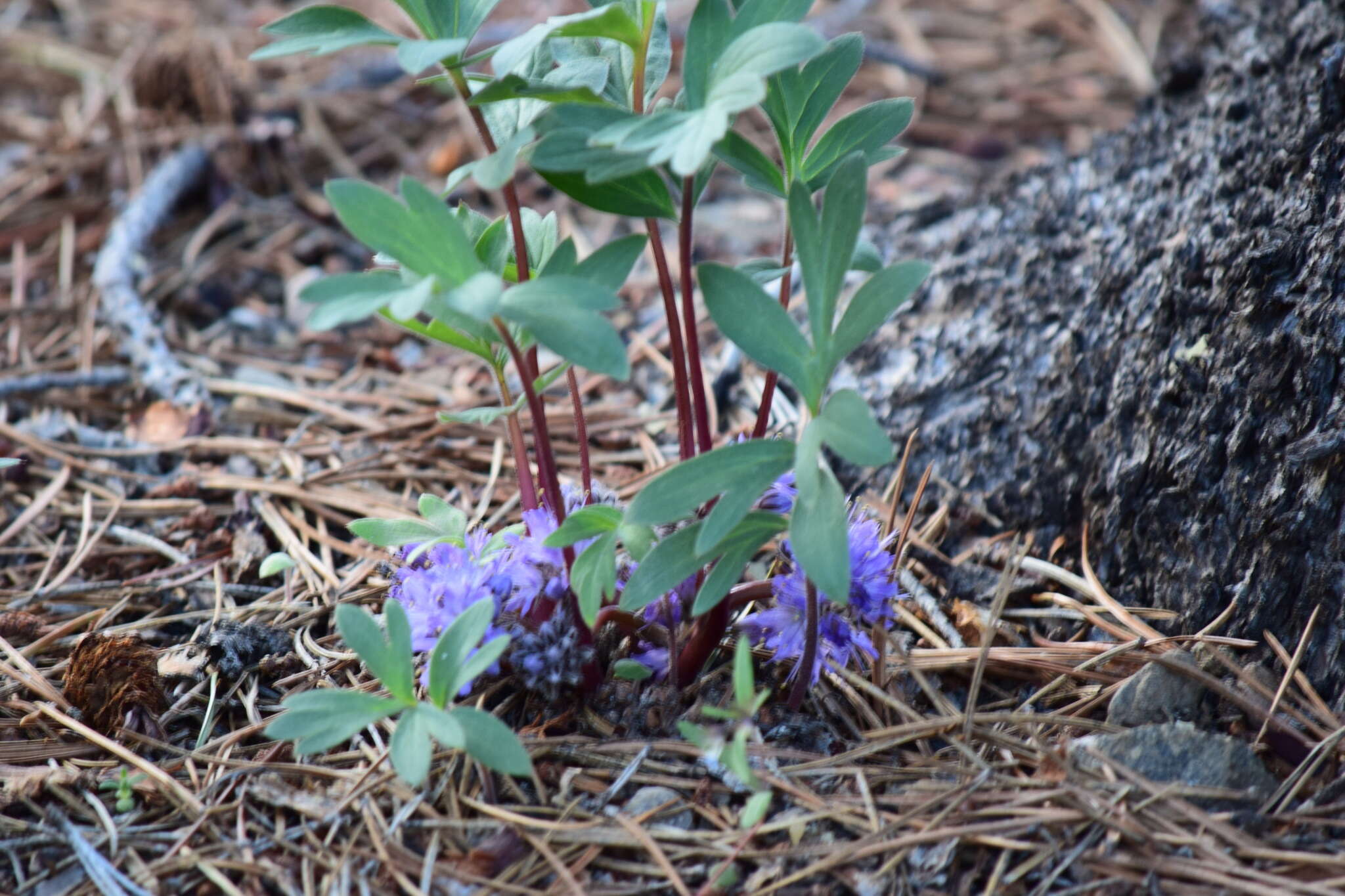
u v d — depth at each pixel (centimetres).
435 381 140
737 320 115
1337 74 126
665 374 139
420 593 119
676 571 116
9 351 141
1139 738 118
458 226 114
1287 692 120
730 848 116
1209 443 123
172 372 139
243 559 128
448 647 115
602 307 113
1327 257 122
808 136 119
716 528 114
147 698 121
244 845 117
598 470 133
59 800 119
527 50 113
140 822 118
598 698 121
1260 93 130
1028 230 135
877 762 119
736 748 114
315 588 127
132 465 135
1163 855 116
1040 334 130
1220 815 117
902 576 126
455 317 117
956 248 137
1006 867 116
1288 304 123
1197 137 131
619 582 122
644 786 118
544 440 118
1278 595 121
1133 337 127
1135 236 130
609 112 115
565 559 119
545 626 119
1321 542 121
